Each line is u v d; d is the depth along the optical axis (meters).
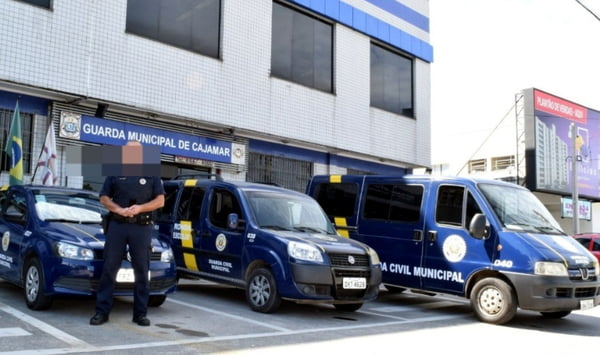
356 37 17.27
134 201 6.35
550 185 27.56
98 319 6.25
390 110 18.45
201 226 8.88
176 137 12.73
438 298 10.86
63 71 10.94
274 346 5.75
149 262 6.65
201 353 5.30
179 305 7.99
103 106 11.52
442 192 9.04
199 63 13.16
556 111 28.50
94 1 11.48
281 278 7.38
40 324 6.10
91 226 7.30
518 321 8.46
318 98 15.89
